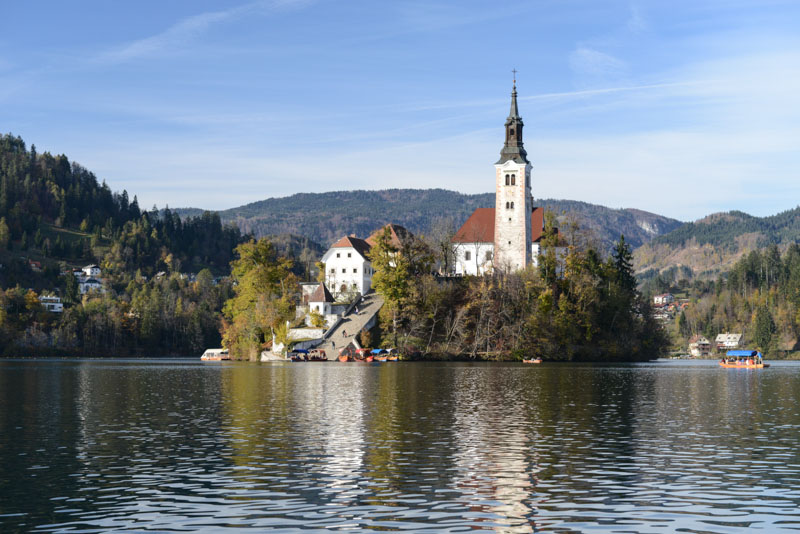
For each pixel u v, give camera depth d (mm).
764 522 30859
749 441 50594
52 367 174250
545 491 35969
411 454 45188
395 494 35312
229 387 97125
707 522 30828
